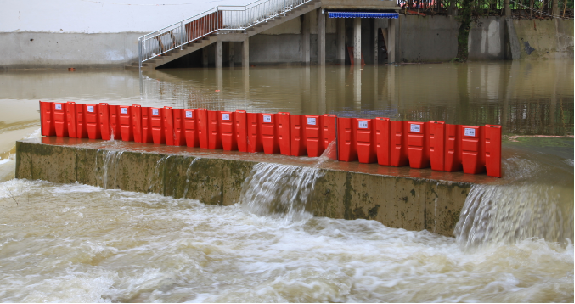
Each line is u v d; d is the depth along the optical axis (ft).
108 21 85.35
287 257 18.88
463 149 21.62
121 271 17.81
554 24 120.98
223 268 17.99
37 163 30.37
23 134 35.83
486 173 21.70
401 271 17.28
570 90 48.62
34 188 28.96
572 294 14.42
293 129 25.90
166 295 15.74
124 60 86.99
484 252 18.84
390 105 40.98
